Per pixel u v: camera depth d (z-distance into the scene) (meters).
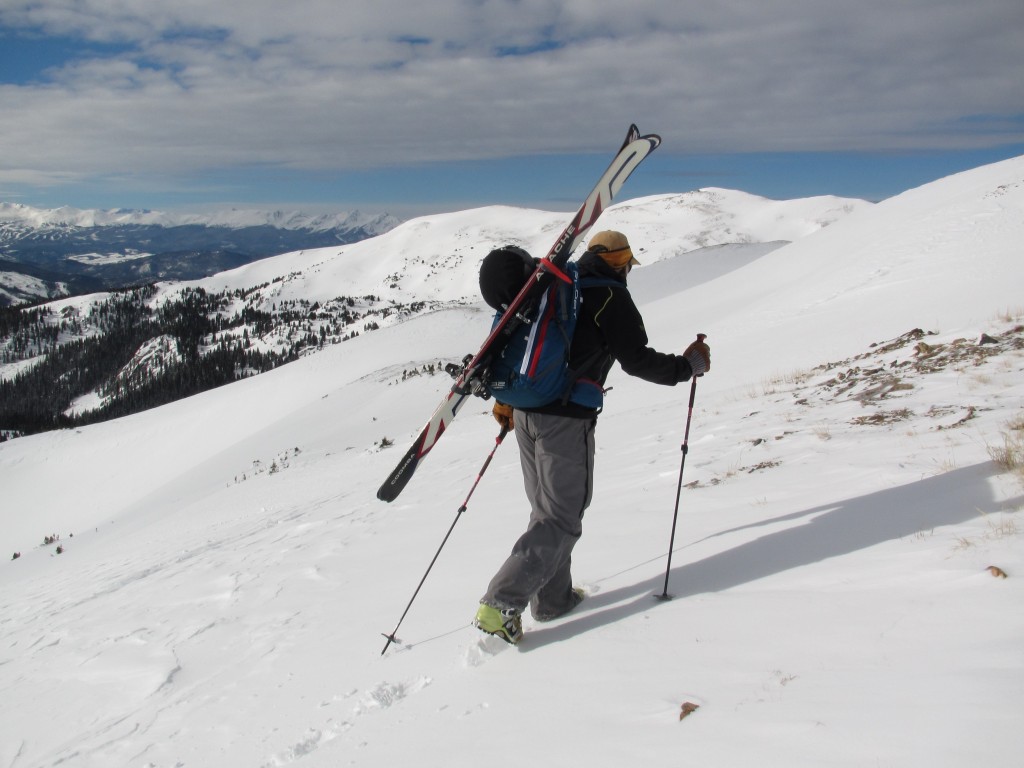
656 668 2.67
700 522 4.59
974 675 1.91
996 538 2.84
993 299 18.89
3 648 7.33
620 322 3.34
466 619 4.00
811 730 1.89
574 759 2.16
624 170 3.57
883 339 18.16
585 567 4.36
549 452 3.48
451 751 2.52
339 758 2.81
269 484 27.70
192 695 4.36
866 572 2.99
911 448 4.94
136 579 10.77
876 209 52.81
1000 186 38.75
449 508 8.16
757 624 2.79
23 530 65.69
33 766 4.02
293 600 5.83
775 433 7.02
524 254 3.53
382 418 52.72
